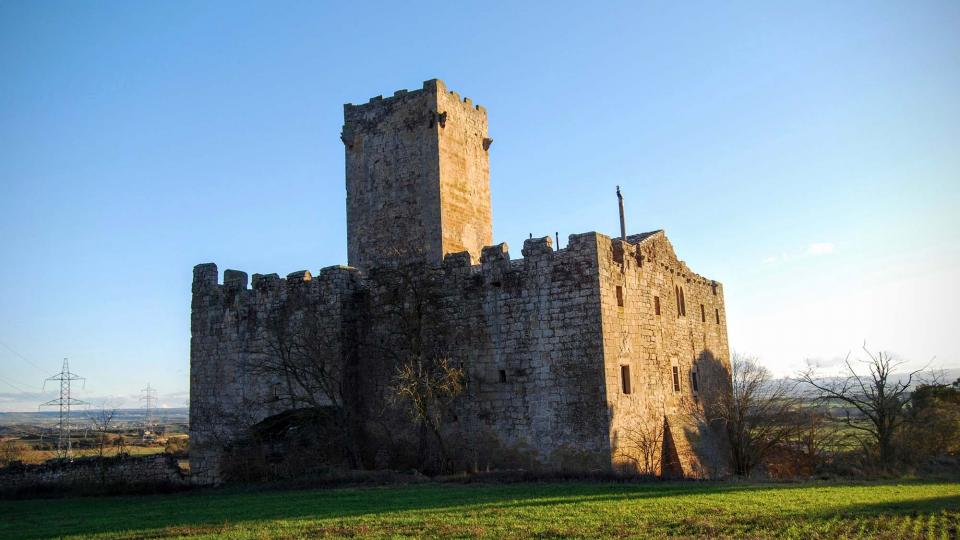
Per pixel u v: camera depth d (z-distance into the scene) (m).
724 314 58.72
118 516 29.64
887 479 36.59
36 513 33.28
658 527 21.83
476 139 52.94
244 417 46.19
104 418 140.12
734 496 27.78
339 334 42.69
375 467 41.19
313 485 36.38
